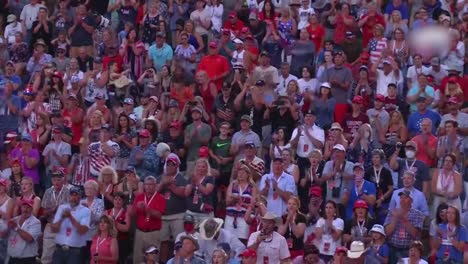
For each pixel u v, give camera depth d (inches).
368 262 4023.1
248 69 5167.3
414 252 4013.3
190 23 5344.5
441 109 4926.2
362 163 4434.1
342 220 4168.3
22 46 5447.8
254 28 5462.6
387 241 4178.2
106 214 4244.6
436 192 4399.6
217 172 4498.0
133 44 5310.0
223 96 4886.8
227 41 5251.0
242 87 4904.0
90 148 4596.5
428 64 5147.6
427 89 4894.2
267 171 4704.7
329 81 4982.8
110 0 5639.8
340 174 4362.7
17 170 4542.3
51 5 5944.9
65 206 4298.7
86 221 4291.3
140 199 4303.6
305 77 5027.1
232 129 4815.5
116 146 4603.8
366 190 4328.3
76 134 4785.9
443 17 5255.9
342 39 5344.5
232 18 5477.4
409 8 5492.1
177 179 4340.6
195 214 4323.3
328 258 4143.7
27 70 5388.8
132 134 4660.4
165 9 5536.4
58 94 5000.0
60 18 5570.9
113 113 4960.6
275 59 5339.6
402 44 5201.8
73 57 5388.8
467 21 5334.6
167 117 4832.7
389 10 5442.9
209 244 4153.5
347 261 3986.2
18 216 4352.9
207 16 5511.8
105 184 4421.8
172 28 5556.1
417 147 4564.5
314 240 4156.0
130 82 5128.0
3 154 4776.1
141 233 4298.7
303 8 5428.2
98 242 4227.4
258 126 4820.4
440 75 5123.0
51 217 4333.2
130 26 5383.9
